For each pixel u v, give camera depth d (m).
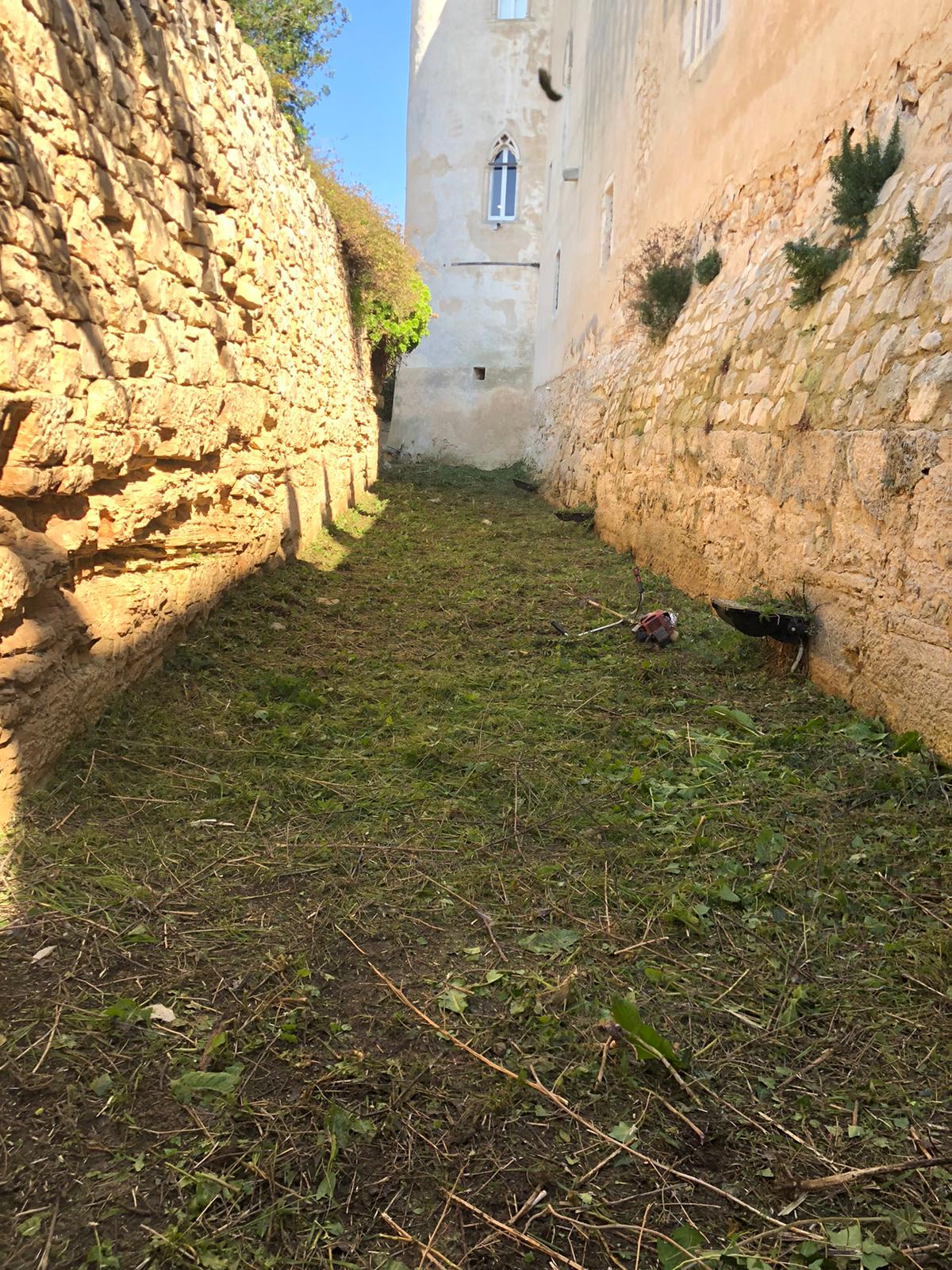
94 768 3.73
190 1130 2.08
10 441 3.38
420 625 6.55
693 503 7.54
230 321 6.20
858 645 4.67
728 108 8.31
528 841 3.52
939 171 4.66
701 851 3.43
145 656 4.75
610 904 3.09
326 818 3.61
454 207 21.41
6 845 3.14
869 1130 2.15
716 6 8.89
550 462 16.58
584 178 15.88
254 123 6.86
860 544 4.68
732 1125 2.17
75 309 3.84
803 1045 2.43
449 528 11.45
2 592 3.13
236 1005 2.51
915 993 2.64
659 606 7.20
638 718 4.84
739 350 6.96
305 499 8.89
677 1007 2.58
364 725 4.61
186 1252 1.77
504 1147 2.08
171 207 5.10
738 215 8.00
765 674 5.52
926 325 4.30
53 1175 1.94
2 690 3.23
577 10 17.44
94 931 2.80
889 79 5.39
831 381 5.18
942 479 3.92
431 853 3.38
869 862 3.31
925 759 3.94
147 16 4.81
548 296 19.92
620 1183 2.00
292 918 2.94
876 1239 1.86
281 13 13.70
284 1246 1.81
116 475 4.39
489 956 2.80
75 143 3.90
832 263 5.61
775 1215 1.92
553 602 7.41
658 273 9.62
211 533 5.95
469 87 21.05
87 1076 2.22
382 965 2.73
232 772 3.93
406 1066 2.31
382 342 15.48
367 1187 1.96
